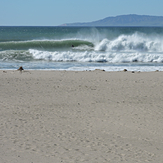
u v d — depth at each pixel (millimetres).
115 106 14508
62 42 51031
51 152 8695
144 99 16062
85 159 8219
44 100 15539
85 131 10781
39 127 11125
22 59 36375
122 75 23812
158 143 9734
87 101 15438
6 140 9648
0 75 23062
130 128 11234
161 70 28844
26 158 8203
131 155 8617
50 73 24453
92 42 52844
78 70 28031
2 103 14727
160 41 50688
